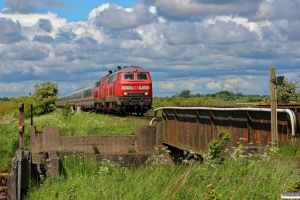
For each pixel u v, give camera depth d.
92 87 54.16
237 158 11.87
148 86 38.00
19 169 11.81
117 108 39.47
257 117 13.96
